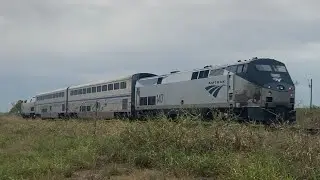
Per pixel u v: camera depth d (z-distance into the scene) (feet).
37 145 51.98
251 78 72.74
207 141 39.19
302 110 82.02
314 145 34.24
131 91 109.91
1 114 180.86
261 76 72.69
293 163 31.65
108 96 122.01
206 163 33.01
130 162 37.52
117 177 33.30
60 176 33.71
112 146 42.52
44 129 76.43
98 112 126.21
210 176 31.86
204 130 41.09
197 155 36.27
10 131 79.61
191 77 87.61
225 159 33.14
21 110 213.66
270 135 39.91
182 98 89.45
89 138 52.65
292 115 73.00
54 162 37.86
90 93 134.31
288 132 38.99
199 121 43.24
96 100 129.29
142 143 41.83
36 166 36.65
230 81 76.43
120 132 48.06
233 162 31.01
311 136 36.88
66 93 153.28
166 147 39.19
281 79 73.77
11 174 34.55
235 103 74.90
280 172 28.68
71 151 42.63
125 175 33.91
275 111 71.97
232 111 70.85
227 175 29.68
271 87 72.08
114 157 39.86
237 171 28.30
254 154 33.81
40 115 181.88
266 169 27.78
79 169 37.24
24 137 64.49
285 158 32.94
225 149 37.01
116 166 36.42
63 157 40.86
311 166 30.27
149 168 36.09
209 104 81.30
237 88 74.74
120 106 114.83
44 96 179.83
